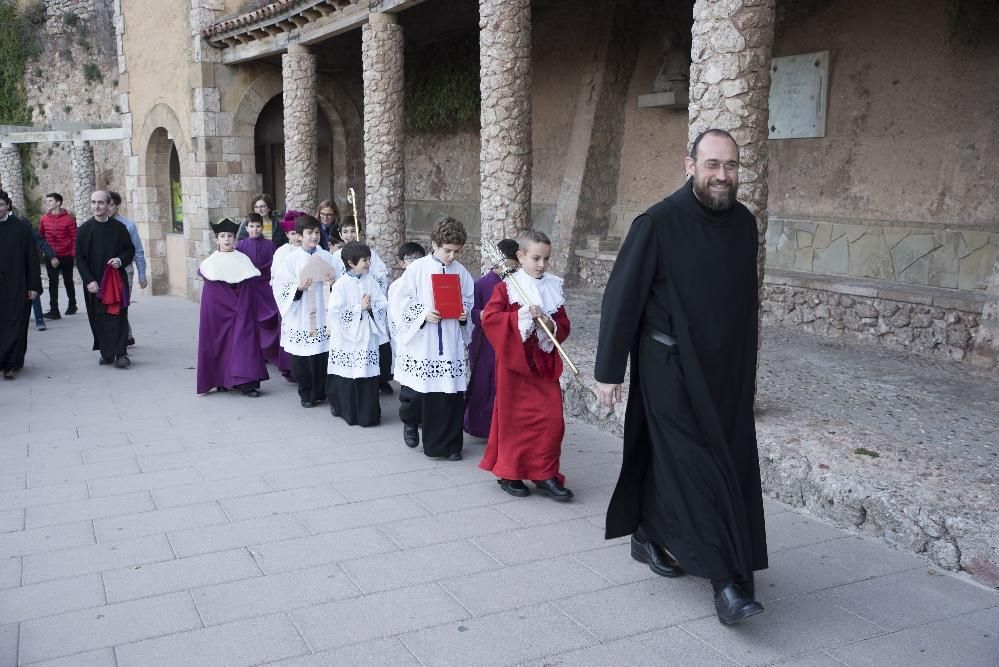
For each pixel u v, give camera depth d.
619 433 6.38
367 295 6.57
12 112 26.89
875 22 8.59
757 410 5.69
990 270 7.62
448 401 5.71
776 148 9.74
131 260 9.22
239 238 9.62
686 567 3.44
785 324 9.09
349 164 17.08
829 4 9.05
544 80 13.12
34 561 4.14
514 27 7.89
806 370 7.00
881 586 3.84
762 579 3.92
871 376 6.76
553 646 3.35
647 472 3.85
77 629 3.47
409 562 4.13
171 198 17.11
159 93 15.94
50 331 11.76
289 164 13.33
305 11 12.09
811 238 9.31
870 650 3.31
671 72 10.95
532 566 4.09
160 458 5.89
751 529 3.56
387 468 5.65
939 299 7.52
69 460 5.84
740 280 3.49
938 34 8.03
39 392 8.03
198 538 4.44
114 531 4.54
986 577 3.83
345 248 6.62
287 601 3.72
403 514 4.79
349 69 16.69
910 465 4.61
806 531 4.46
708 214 3.45
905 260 8.35
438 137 15.84
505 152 8.03
